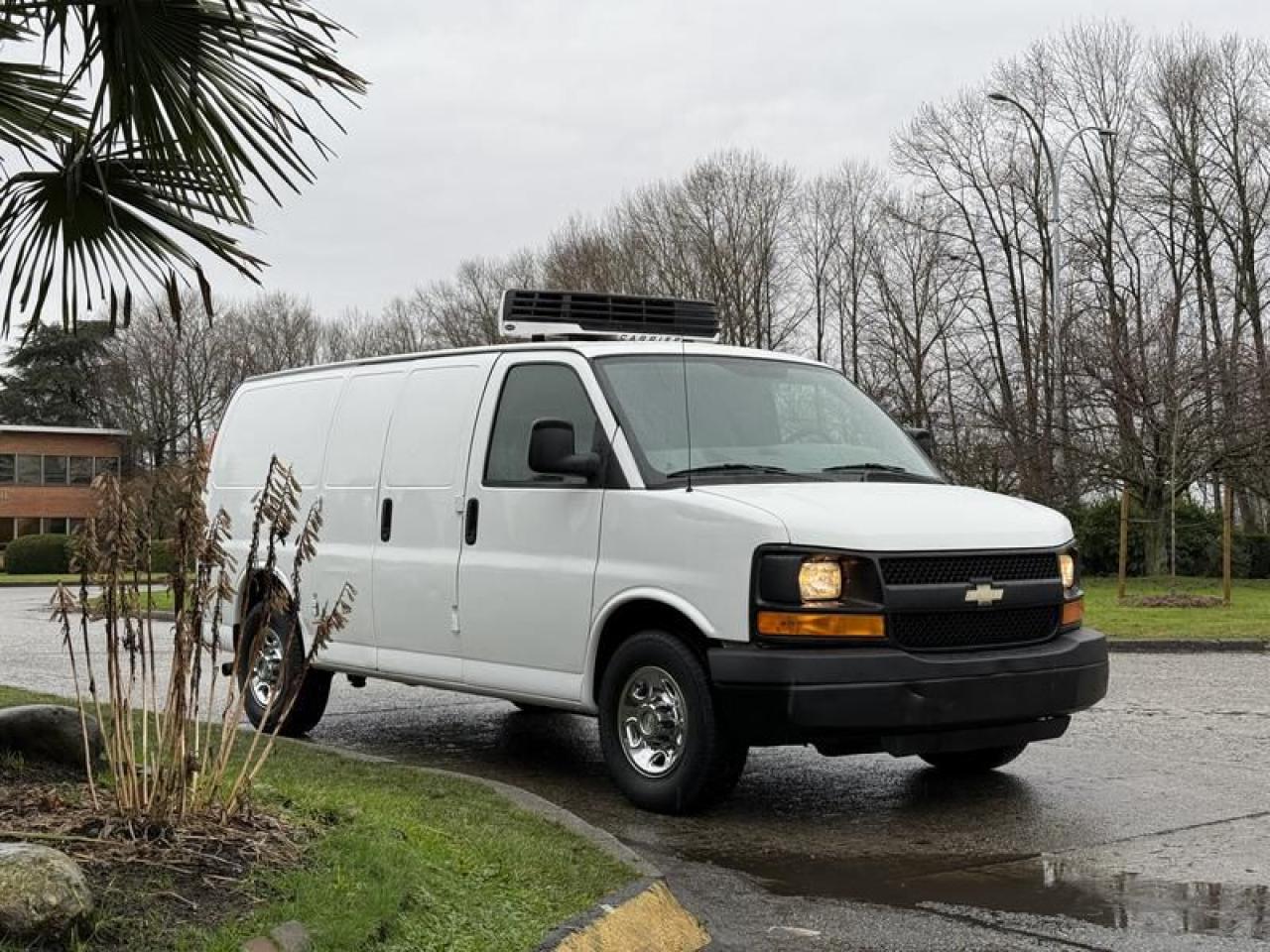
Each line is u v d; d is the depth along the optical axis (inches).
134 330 2972.4
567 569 300.8
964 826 279.4
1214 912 219.3
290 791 239.1
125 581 203.0
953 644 277.1
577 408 307.4
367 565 351.6
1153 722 407.5
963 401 1636.3
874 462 317.1
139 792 197.5
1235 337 1427.2
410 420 349.7
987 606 278.2
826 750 269.9
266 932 165.0
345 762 303.6
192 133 267.1
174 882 177.0
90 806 203.9
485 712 441.7
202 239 281.1
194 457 202.1
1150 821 283.3
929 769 339.9
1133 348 1229.1
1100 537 1318.9
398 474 347.9
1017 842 266.4
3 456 2662.4
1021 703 277.6
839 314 2324.1
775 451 307.4
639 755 291.9
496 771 340.8
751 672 264.4
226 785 231.9
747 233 2201.0
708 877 241.4
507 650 315.0
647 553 285.4
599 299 358.0
